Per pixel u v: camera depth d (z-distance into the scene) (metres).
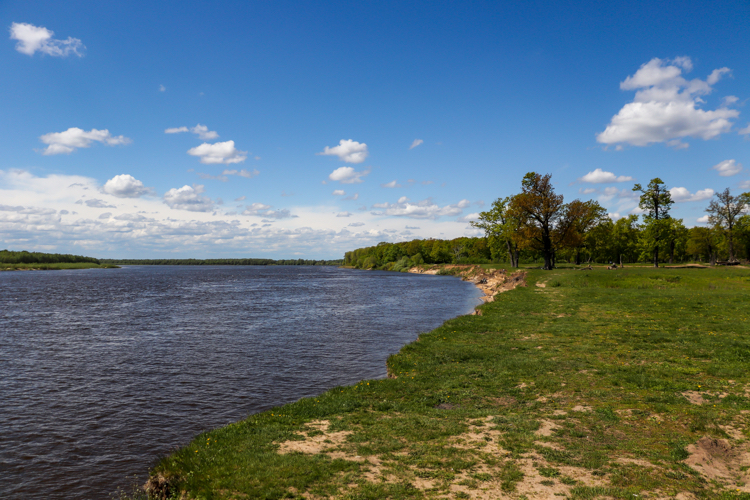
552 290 43.66
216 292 70.00
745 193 71.38
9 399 17.14
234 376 19.92
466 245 158.75
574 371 15.88
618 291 39.31
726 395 12.46
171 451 12.58
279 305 49.34
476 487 7.86
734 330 21.14
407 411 12.77
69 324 36.09
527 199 64.69
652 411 11.59
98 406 16.30
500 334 23.98
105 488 10.69
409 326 33.34
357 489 7.93
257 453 9.83
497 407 12.76
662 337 20.33
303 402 14.22
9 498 10.29
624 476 8.09
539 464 8.77
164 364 22.20
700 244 97.06
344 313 41.41
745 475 8.04
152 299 58.28
